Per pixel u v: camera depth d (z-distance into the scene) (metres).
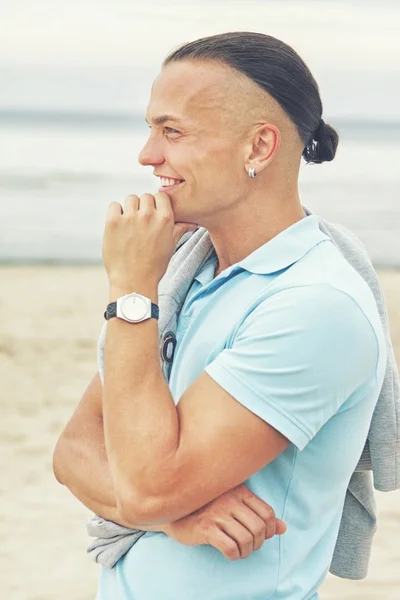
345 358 2.79
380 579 6.91
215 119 2.95
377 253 25.94
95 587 7.02
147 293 2.95
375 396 3.01
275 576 2.96
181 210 3.04
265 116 2.98
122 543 3.15
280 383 2.77
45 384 12.60
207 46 3.00
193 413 2.79
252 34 3.04
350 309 2.81
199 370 3.01
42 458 9.77
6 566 7.30
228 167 2.98
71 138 46.75
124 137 48.00
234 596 2.95
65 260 24.09
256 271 2.99
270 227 3.08
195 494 2.77
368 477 3.49
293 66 3.02
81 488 3.35
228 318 2.99
